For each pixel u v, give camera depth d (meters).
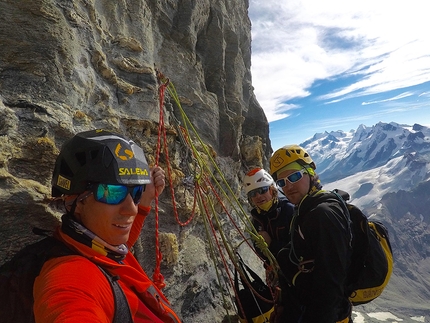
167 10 2.43
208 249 2.22
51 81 1.23
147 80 1.84
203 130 2.52
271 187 1.86
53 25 1.26
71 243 0.61
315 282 1.12
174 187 1.89
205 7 2.86
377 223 1.30
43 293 0.51
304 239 1.20
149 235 1.65
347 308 1.24
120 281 0.65
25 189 1.02
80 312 0.47
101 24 1.68
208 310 1.99
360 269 1.19
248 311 1.70
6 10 1.18
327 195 1.22
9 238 1.01
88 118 1.41
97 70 1.55
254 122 4.05
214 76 2.95
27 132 1.10
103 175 0.61
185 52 2.52
